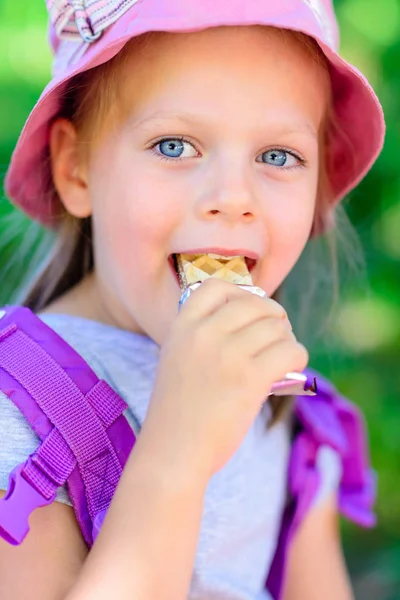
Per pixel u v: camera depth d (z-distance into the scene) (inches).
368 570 35.5
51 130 22.9
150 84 20.6
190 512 18.0
